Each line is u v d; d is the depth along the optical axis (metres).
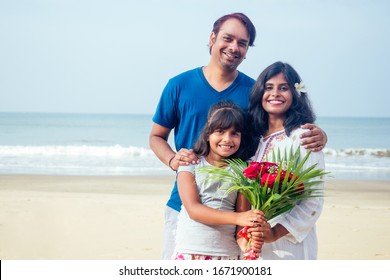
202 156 4.19
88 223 9.67
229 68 4.75
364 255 7.72
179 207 4.84
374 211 11.27
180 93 4.90
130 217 10.21
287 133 4.06
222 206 4.02
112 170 20.09
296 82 4.14
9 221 9.73
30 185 15.09
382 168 21.69
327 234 9.07
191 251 4.05
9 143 37.34
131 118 85.56
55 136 44.22
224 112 4.05
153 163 22.72
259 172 3.83
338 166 22.44
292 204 3.97
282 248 3.97
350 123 72.12
